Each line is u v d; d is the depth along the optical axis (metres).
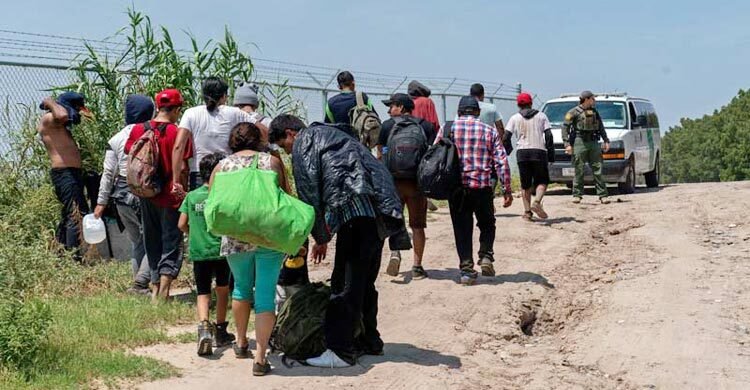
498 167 9.34
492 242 9.65
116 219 10.00
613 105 17.97
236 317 6.73
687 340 8.04
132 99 9.33
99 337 7.16
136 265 9.38
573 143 15.15
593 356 7.79
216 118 8.45
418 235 9.62
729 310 8.91
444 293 9.22
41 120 10.48
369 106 9.94
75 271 9.46
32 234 10.42
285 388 6.25
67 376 6.12
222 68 12.27
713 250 11.43
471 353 7.69
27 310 6.57
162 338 7.37
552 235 12.42
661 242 11.98
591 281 10.20
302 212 6.17
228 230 6.10
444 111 19.81
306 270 7.50
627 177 17.20
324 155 6.52
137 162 8.32
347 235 6.67
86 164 11.30
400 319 8.41
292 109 13.92
